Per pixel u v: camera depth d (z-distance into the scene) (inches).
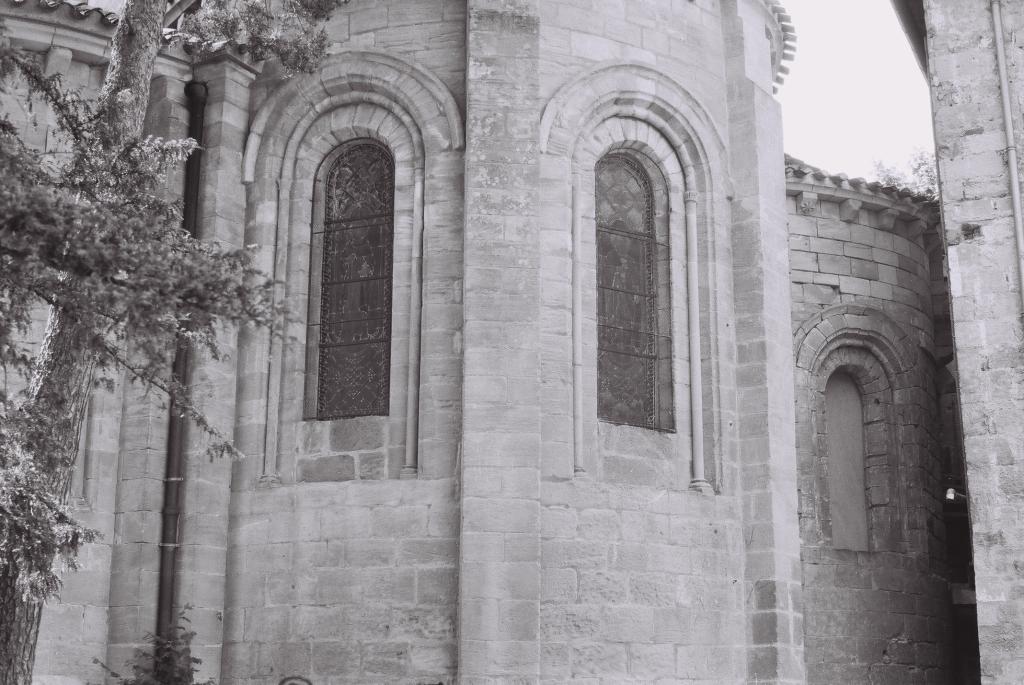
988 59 820.6
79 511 754.8
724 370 847.7
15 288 478.9
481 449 742.5
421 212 810.2
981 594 753.0
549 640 744.3
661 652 775.7
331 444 796.6
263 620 776.3
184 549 773.3
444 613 748.0
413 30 835.4
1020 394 770.2
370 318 820.6
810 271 1035.3
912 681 1001.5
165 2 645.3
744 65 899.4
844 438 1039.0
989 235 796.6
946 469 1157.1
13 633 537.3
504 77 792.9
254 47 773.9
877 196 1059.9
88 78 799.7
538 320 765.9
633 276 848.9
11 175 471.8
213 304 467.8
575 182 820.6
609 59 847.1
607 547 772.6
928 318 1112.8
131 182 573.9
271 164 839.7
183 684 722.8
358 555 768.9
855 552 997.8
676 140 869.2
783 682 799.7
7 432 527.8
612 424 802.8
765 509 826.8
